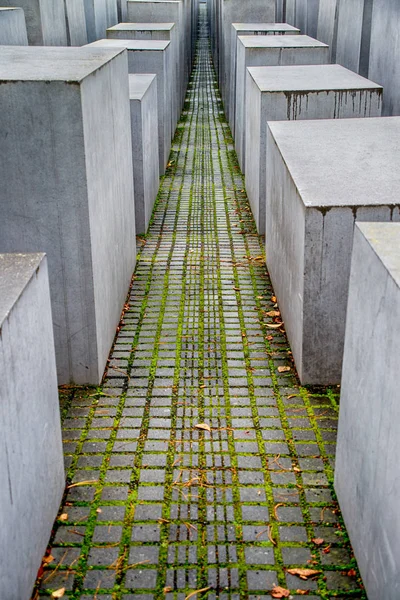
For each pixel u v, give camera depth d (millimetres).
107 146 4652
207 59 22406
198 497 3477
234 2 13195
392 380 2488
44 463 3078
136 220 7172
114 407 4238
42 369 3021
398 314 2418
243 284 6004
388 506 2549
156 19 13102
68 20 10164
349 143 5320
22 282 2748
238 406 4246
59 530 3262
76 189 4008
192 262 6500
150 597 2910
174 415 4156
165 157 9672
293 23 15469
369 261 2816
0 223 4109
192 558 3104
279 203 5328
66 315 4301
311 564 3066
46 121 3854
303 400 4301
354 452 3074
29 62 4500
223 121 13148
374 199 4062
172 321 5340
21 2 8461
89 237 4109
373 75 8625
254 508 3400
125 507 3410
